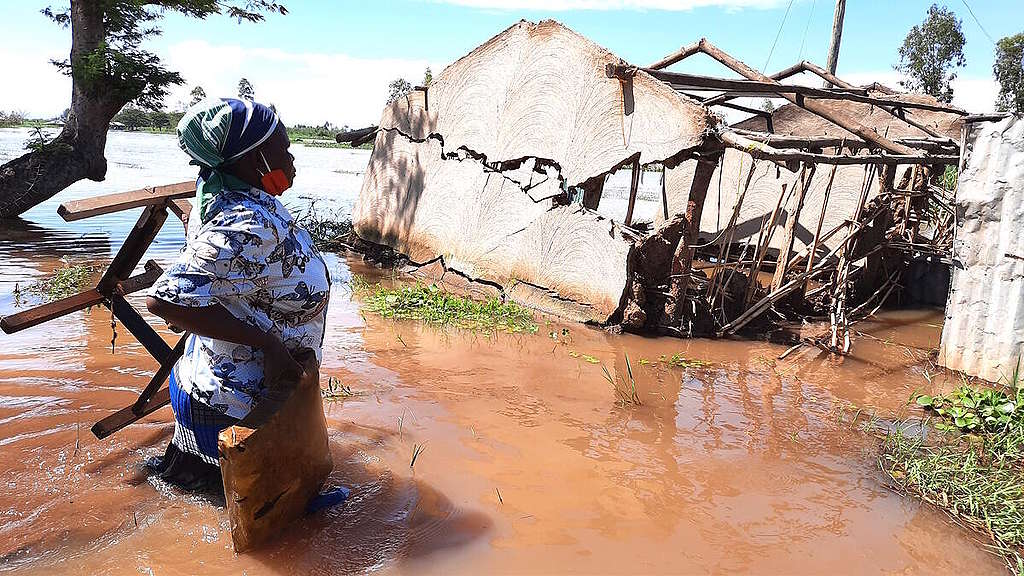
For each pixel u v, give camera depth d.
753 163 7.31
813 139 7.54
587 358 6.04
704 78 7.20
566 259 7.49
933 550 3.36
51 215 13.13
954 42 28.17
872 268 8.77
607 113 7.12
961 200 6.02
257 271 2.86
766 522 3.53
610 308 7.00
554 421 4.62
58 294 7.07
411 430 4.32
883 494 3.89
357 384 5.04
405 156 10.12
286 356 2.95
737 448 4.37
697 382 5.61
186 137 2.82
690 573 3.06
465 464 3.92
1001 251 5.82
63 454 3.70
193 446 3.25
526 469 3.92
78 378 4.77
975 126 5.92
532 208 7.98
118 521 3.12
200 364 3.10
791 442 4.51
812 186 10.72
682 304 6.96
